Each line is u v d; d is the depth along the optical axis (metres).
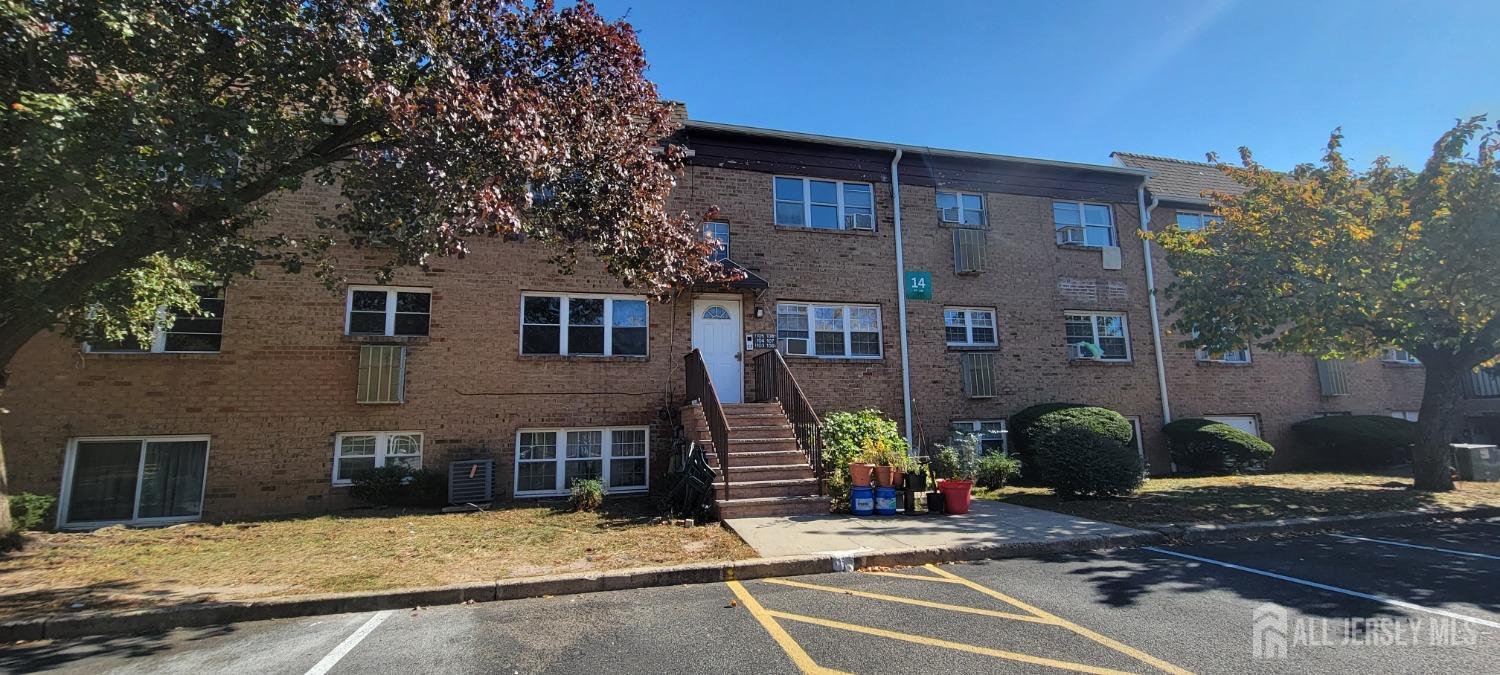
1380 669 4.12
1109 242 16.03
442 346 11.66
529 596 6.11
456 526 9.08
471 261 12.00
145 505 10.38
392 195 6.37
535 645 4.84
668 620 5.34
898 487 9.77
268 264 11.09
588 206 7.65
